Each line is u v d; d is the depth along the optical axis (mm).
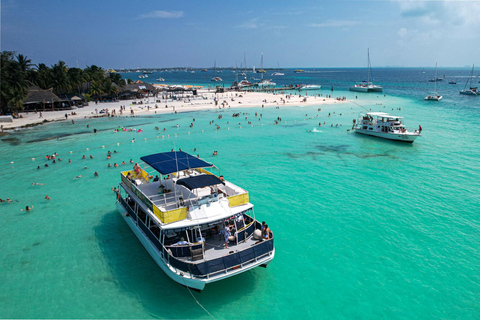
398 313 16109
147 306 16672
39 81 97500
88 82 114000
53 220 26797
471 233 23672
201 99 117938
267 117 80875
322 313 16141
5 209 29172
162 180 24016
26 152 49625
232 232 18797
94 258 21125
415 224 25141
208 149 50656
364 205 28750
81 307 16641
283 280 18750
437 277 18844
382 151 48156
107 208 29250
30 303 16969
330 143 54000
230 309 16422
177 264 16375
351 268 19781
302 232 24188
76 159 46000
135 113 87688
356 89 150250
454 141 53219
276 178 36438
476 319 15664
